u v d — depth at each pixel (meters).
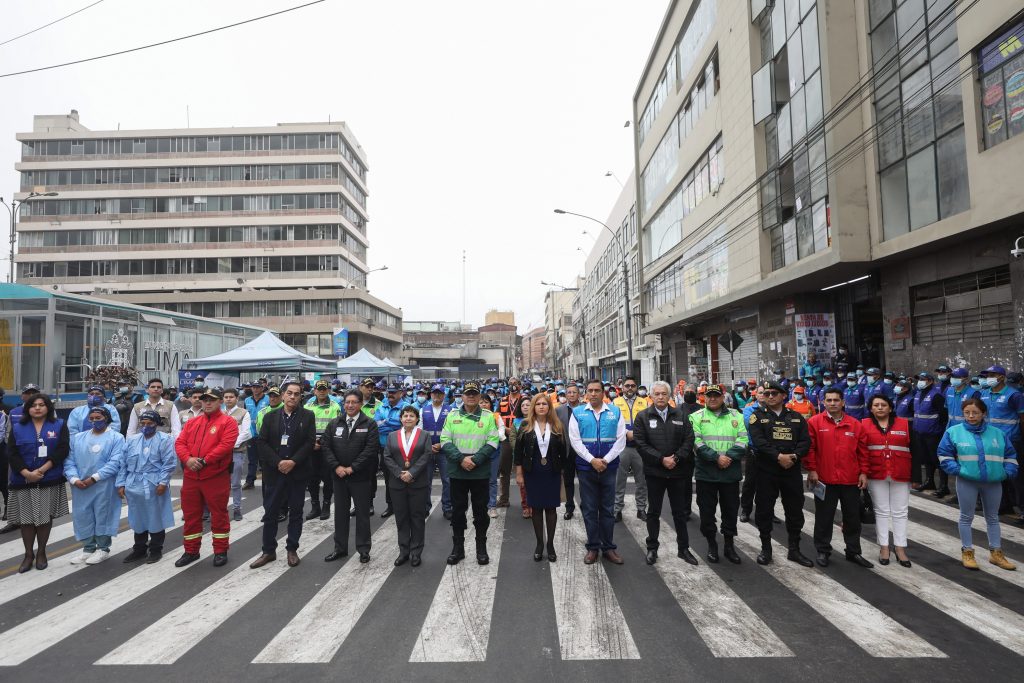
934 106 10.72
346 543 6.31
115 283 51.84
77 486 6.05
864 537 6.69
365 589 5.25
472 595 5.04
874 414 5.87
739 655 3.86
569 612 4.63
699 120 22.09
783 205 16.12
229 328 27.38
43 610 4.86
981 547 6.21
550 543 5.99
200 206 52.66
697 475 6.03
